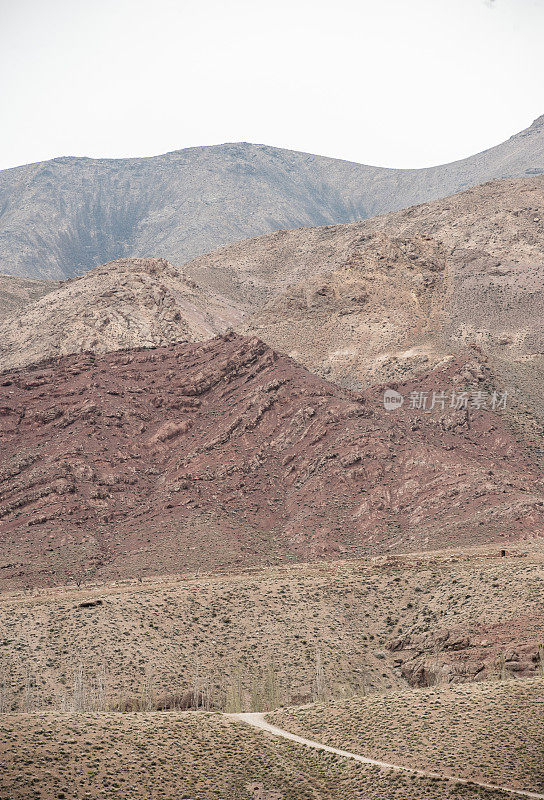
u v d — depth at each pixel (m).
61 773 120.31
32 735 130.25
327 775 127.69
